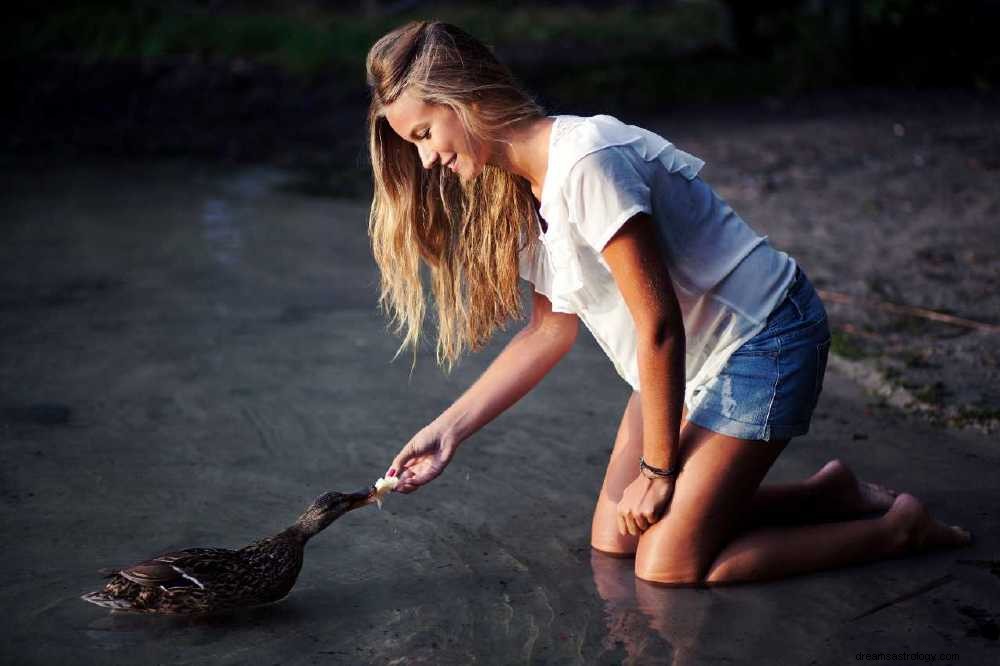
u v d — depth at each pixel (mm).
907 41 15008
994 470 4621
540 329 3980
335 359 6023
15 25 16125
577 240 3453
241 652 3279
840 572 3766
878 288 6996
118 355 5973
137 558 3865
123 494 4371
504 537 4070
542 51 17625
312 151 12211
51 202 9719
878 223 8648
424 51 3355
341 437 4996
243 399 5414
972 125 12344
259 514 4230
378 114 3543
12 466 4578
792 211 9070
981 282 7113
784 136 12102
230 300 7039
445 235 3873
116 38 16172
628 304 3396
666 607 3531
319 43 16500
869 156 11047
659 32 19625
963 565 3826
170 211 9500
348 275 7680
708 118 13211
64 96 14133
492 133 3398
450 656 3254
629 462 3955
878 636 3365
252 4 21094
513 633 3383
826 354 3670
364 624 3451
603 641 3334
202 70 15148
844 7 15172
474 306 3945
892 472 4613
